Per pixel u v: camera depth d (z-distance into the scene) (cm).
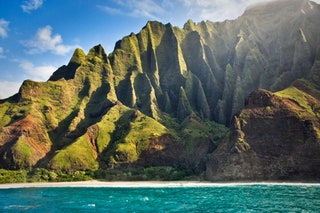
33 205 6762
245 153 13562
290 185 10981
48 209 6219
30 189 10812
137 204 6706
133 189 10281
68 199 7712
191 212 5666
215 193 8569
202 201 6981
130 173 14738
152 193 8862
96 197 8062
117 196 8231
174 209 6000
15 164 15525
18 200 7631
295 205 6138
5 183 13500
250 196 7706
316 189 9306
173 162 16000
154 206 6397
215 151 14662
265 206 6097
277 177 12625
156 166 15812
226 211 5684
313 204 6241
